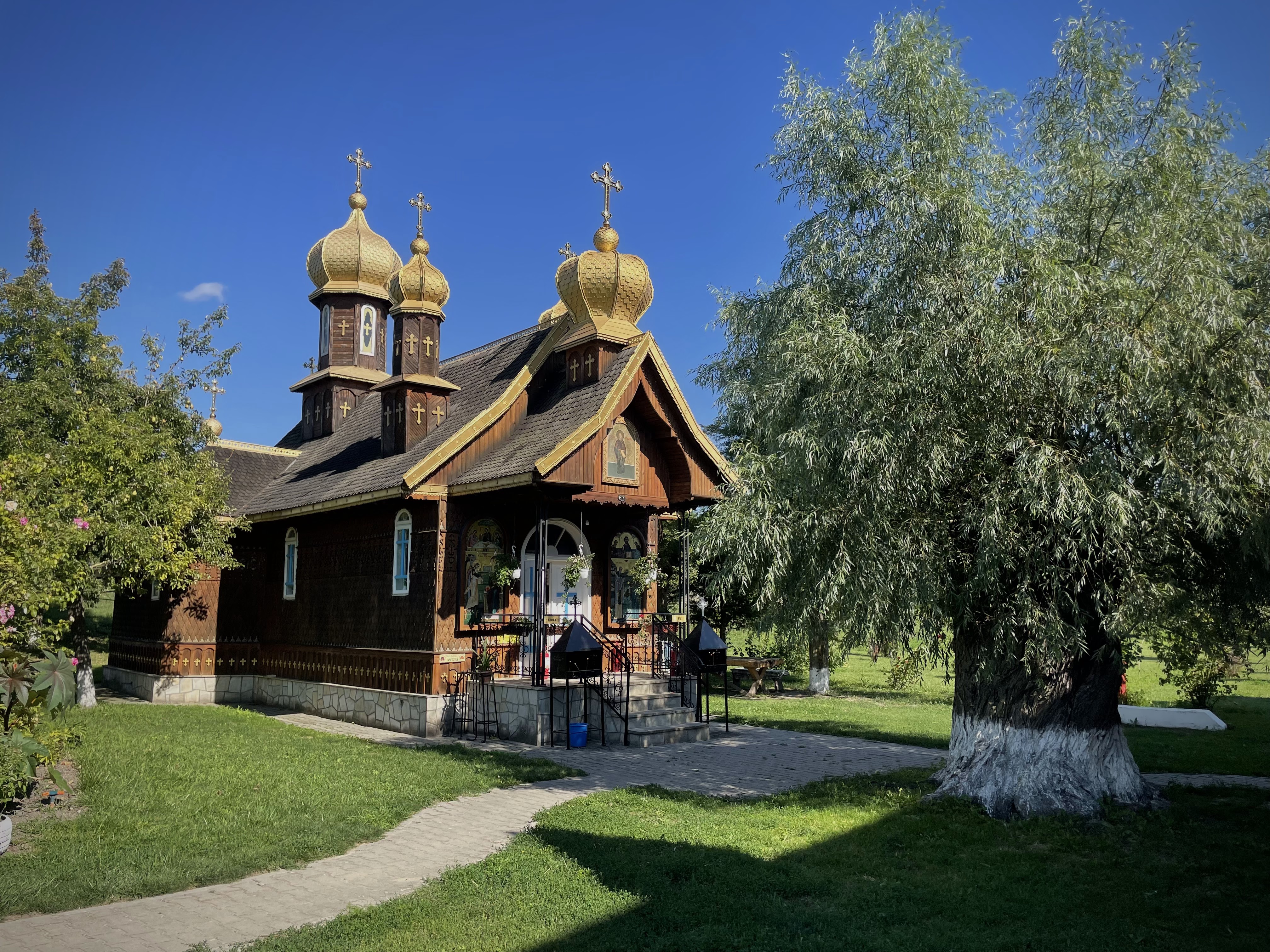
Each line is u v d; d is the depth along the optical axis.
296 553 23.64
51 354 19.78
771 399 12.23
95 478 16.88
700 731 18.05
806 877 8.37
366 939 6.74
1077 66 11.60
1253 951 6.91
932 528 10.73
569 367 20.12
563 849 9.11
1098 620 11.09
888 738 18.42
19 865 8.23
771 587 11.47
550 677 17.58
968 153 12.03
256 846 9.02
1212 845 9.72
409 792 11.72
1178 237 10.45
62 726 15.55
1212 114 11.30
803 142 12.60
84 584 17.19
